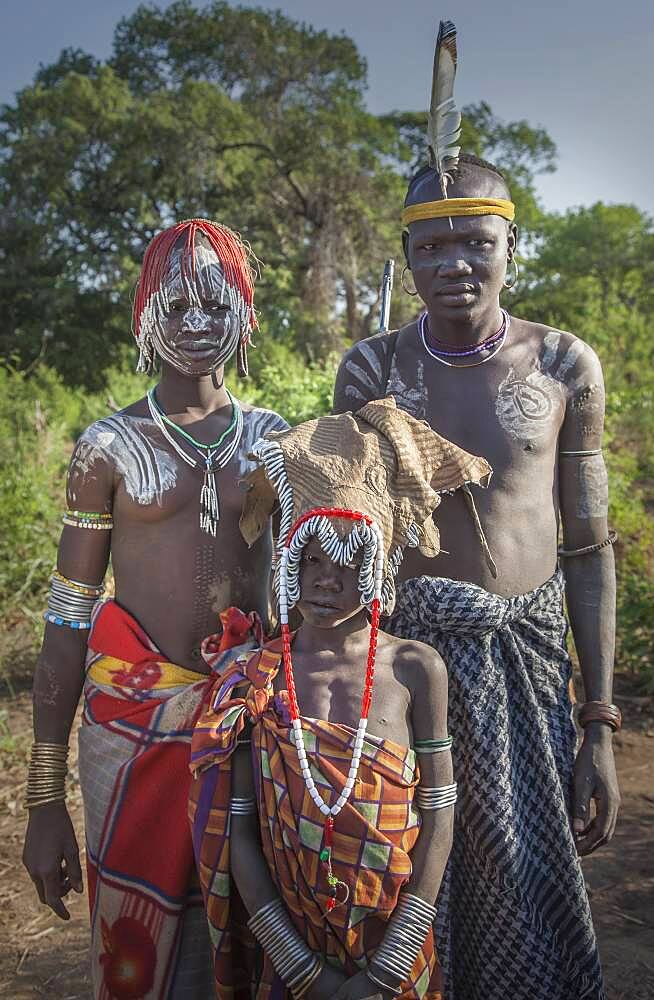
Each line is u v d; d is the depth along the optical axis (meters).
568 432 2.74
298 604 2.18
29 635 7.03
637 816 4.46
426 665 2.23
